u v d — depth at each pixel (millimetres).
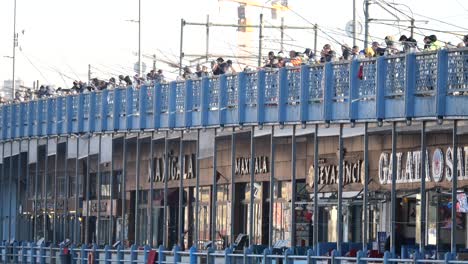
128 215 144125
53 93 167250
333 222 112188
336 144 111812
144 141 141625
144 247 138500
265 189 121312
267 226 121062
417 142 102375
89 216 152625
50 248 159125
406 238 103438
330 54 114188
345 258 106812
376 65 106188
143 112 141375
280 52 137500
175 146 136000
